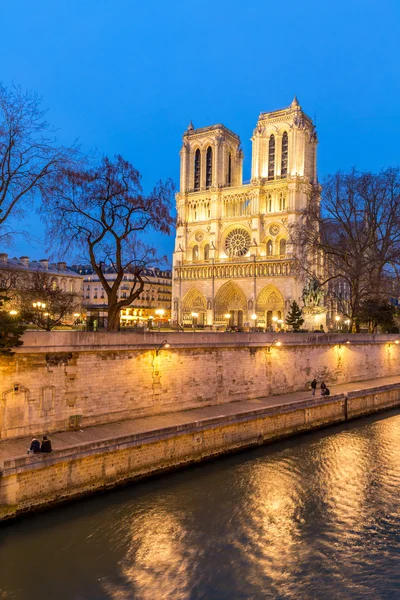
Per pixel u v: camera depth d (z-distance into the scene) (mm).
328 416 44062
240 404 40938
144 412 35156
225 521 24453
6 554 20766
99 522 23672
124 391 33969
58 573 19719
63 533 22547
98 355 32438
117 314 40594
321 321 73312
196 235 125625
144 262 41531
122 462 27578
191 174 128625
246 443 35656
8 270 71000
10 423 28219
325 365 53031
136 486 27969
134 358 34625
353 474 31391
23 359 28672
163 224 41219
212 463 32500
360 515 25625
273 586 19359
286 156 116812
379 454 35531
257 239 114375
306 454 35250
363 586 19453
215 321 117562
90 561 20594
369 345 60469
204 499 26828
